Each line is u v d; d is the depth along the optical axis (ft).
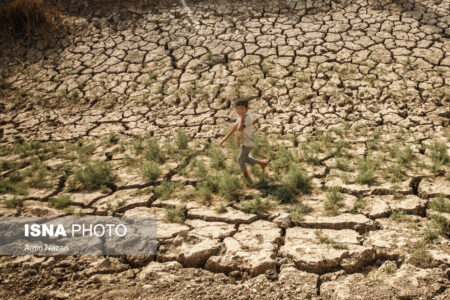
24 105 28.53
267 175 18.70
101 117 26.35
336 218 15.07
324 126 23.39
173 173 19.38
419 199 16.19
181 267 13.21
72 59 33.14
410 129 22.38
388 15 34.22
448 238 13.84
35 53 34.40
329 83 27.04
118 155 21.53
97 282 12.77
